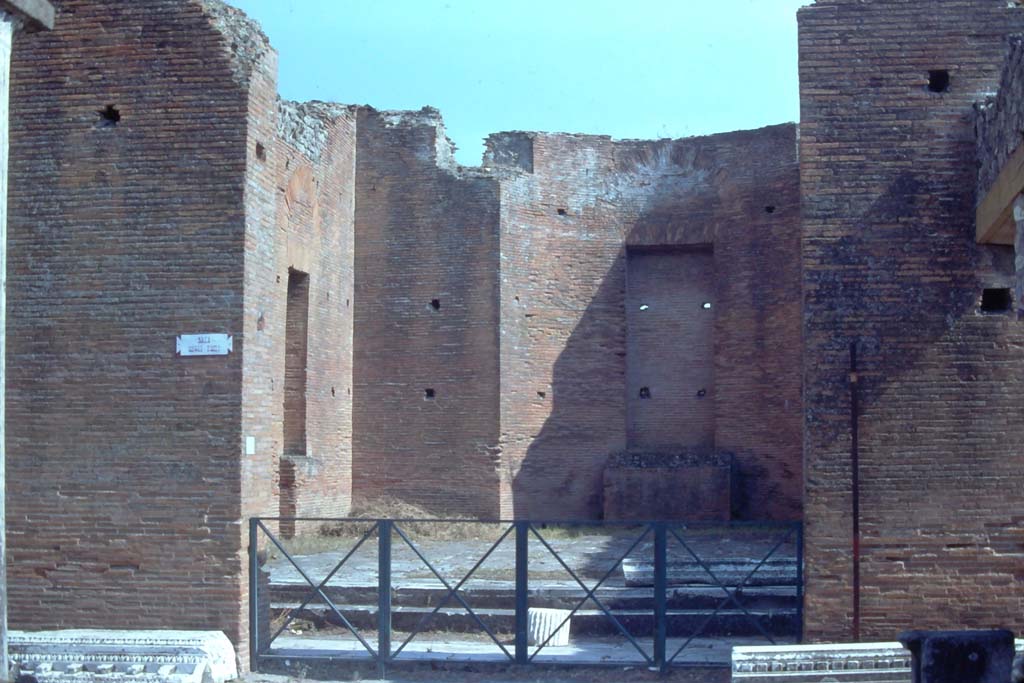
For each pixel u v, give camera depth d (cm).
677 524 1201
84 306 1211
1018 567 1129
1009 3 1169
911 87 1172
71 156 1225
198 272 1197
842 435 1150
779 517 2317
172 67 1217
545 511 2402
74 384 1205
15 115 1236
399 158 2427
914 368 1151
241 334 1186
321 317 2252
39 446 1207
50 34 1238
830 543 1144
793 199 2331
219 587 1173
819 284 1165
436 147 2412
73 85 1231
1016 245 1047
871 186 1168
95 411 1201
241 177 1198
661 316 2528
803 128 1180
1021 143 991
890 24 1177
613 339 2478
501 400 2328
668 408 2498
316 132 2228
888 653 1077
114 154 1219
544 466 2412
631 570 1543
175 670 1105
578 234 2484
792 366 2311
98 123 1226
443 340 2373
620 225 2506
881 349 1154
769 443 2342
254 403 1216
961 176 1161
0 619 862
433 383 2373
